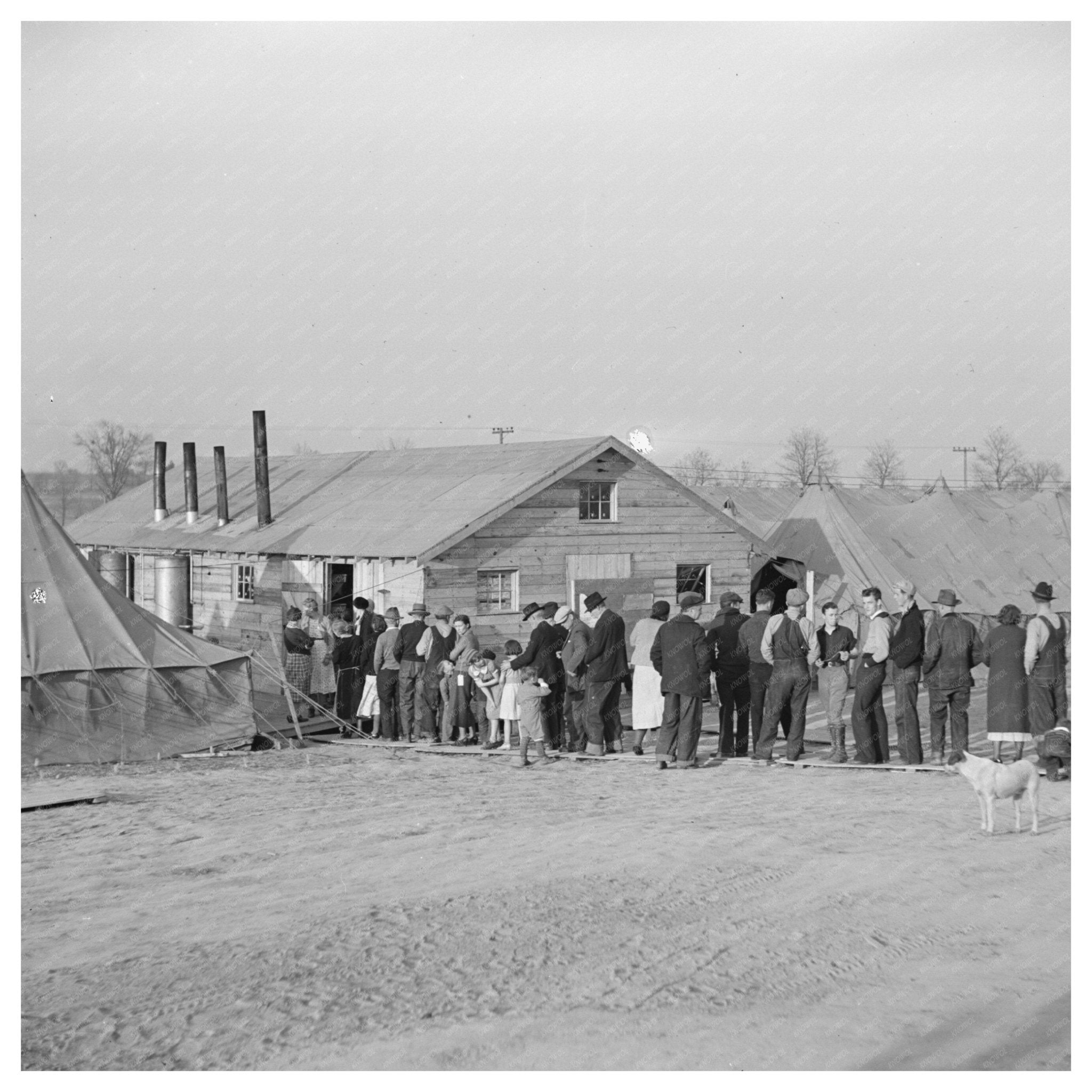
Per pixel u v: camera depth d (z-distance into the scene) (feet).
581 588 85.10
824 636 53.11
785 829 38.06
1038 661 46.60
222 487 104.47
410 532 82.64
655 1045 20.94
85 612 59.00
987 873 32.48
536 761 54.49
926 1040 21.38
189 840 37.06
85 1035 21.22
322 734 68.39
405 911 28.32
